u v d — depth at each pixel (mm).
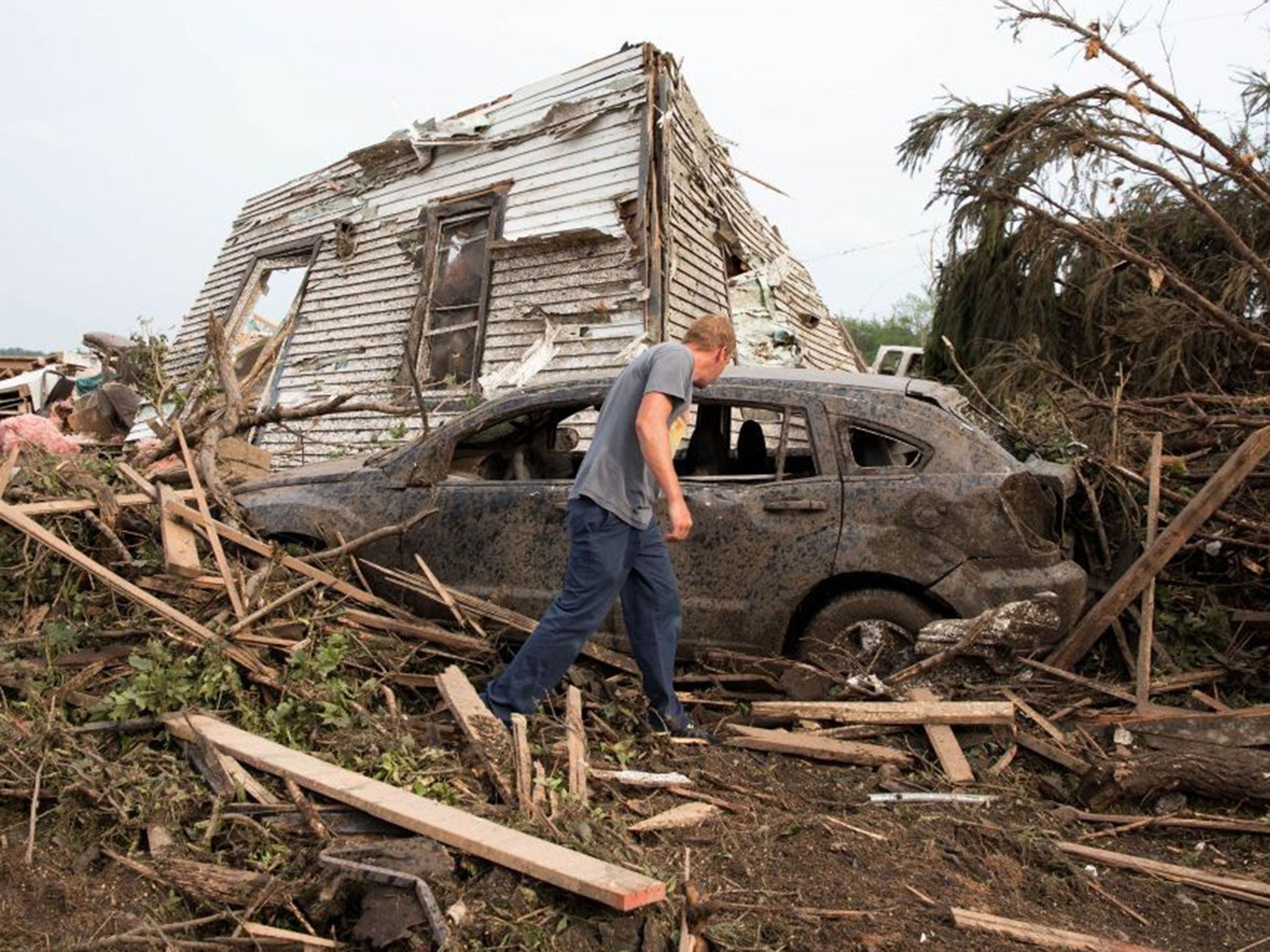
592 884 2379
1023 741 3713
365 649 4070
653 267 8789
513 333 9688
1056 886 2875
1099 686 3949
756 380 4516
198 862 2633
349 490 5012
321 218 12555
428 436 4949
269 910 2469
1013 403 6691
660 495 4395
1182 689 4137
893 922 2602
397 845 2539
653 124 9219
